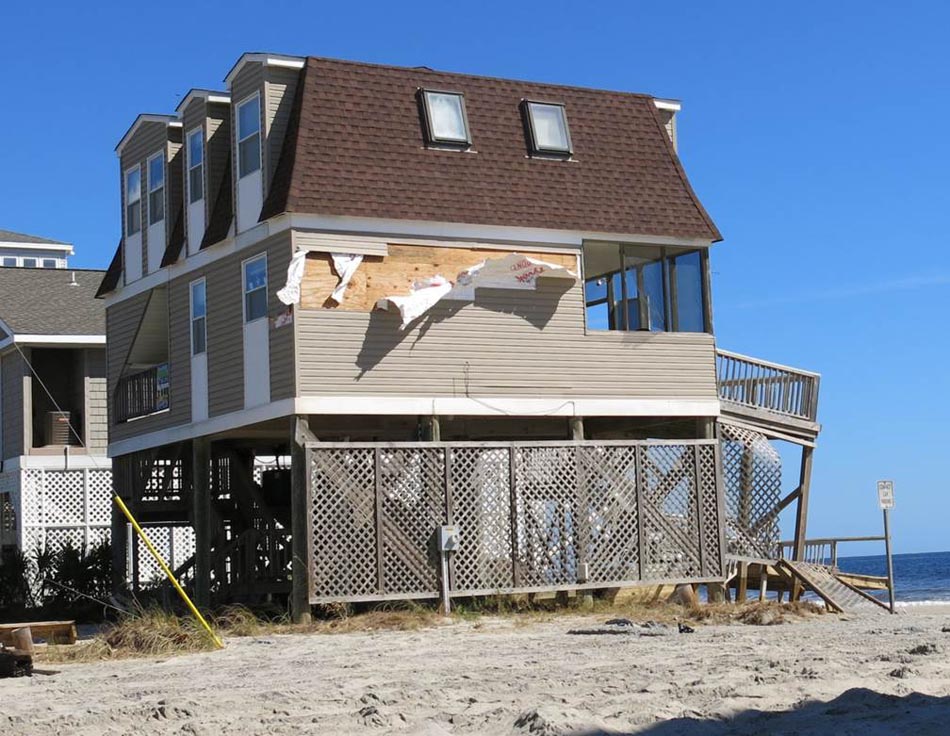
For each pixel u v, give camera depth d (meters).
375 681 12.62
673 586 23.23
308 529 20.06
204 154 23.27
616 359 22.64
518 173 22.45
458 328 21.45
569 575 21.77
